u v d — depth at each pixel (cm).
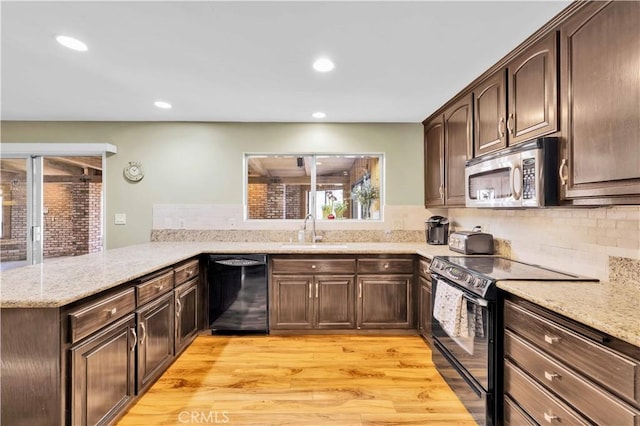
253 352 275
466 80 246
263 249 308
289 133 367
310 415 193
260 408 199
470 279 191
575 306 127
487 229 284
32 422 139
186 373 240
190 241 365
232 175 367
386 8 159
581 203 151
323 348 283
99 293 164
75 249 372
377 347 285
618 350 105
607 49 136
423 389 220
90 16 165
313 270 309
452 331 197
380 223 369
